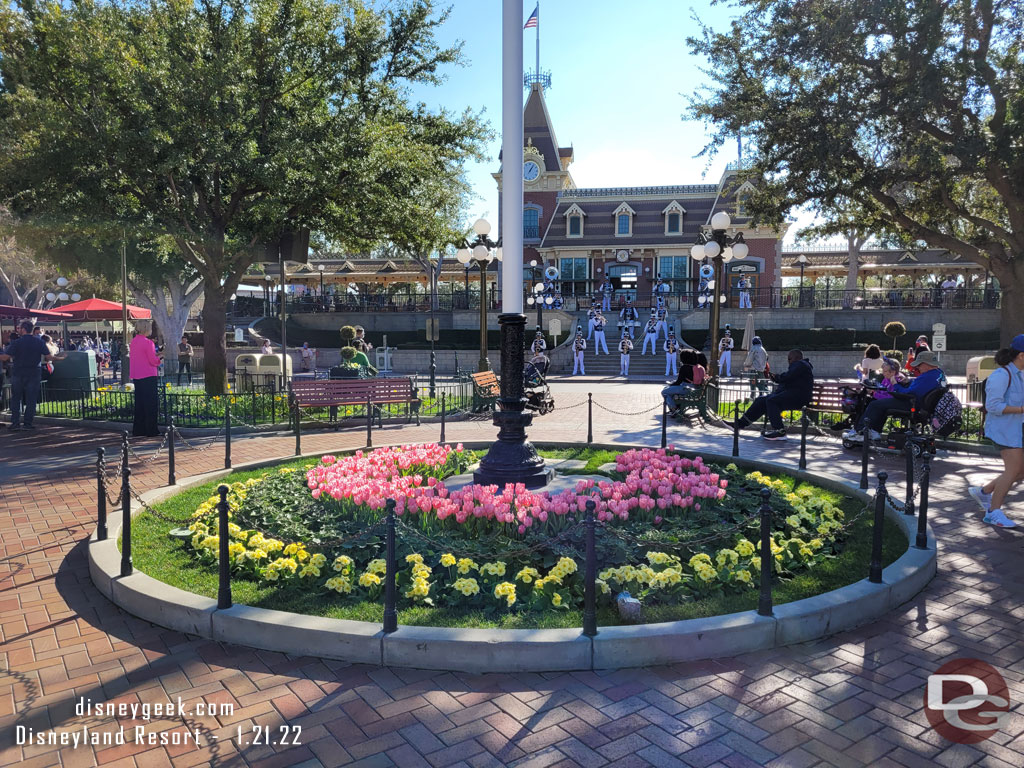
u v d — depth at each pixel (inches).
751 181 742.5
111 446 447.8
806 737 130.3
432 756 125.0
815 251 1894.7
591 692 147.0
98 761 124.6
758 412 472.7
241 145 545.3
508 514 223.9
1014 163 530.0
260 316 1699.1
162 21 564.4
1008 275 603.8
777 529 247.3
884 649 166.1
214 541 216.2
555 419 581.3
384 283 2005.4
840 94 573.3
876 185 597.9
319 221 650.8
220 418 534.0
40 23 525.0
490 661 155.9
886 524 261.0
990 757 124.3
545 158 1771.7
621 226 1679.4
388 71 677.9
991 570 218.7
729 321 1295.5
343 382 531.2
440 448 351.3
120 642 172.1
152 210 593.0
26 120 532.7
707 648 161.5
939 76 515.2
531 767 121.5
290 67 610.2
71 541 251.8
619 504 235.6
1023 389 261.7
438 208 738.2
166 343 1263.5
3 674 155.9
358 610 180.1
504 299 287.7
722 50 652.1
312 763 123.2
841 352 1157.7
